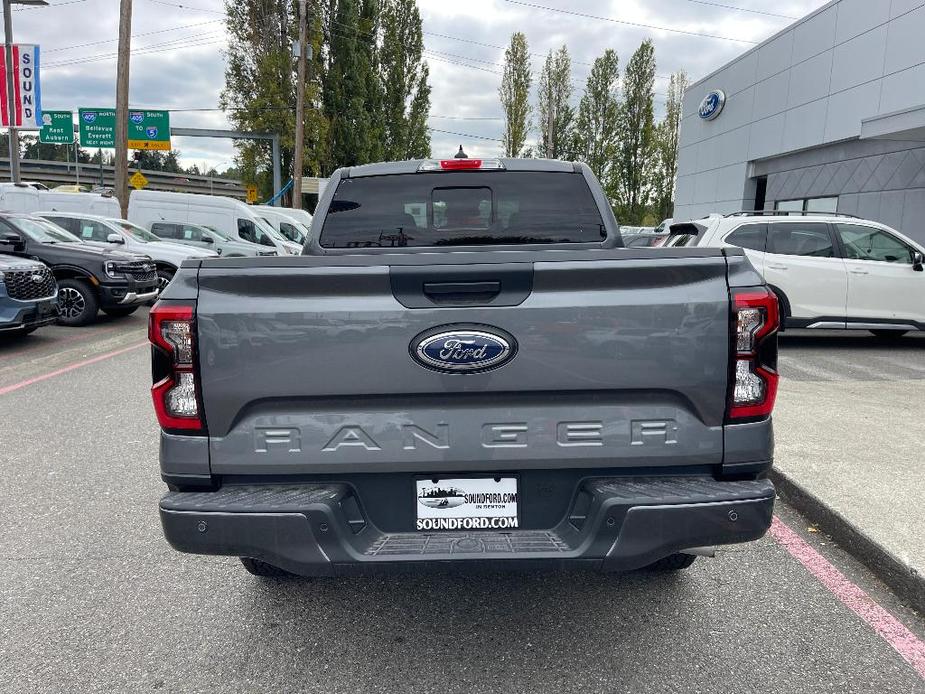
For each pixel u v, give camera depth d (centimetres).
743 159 2283
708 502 218
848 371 802
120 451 520
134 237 1495
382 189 366
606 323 221
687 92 2728
